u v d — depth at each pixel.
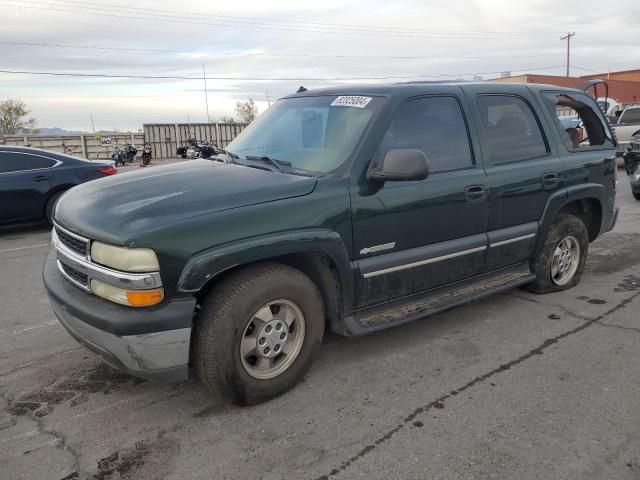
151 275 2.73
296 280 3.21
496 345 4.04
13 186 8.67
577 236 5.13
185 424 3.05
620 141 16.97
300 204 3.18
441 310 3.91
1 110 58.50
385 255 3.64
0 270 6.47
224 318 2.95
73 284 3.16
